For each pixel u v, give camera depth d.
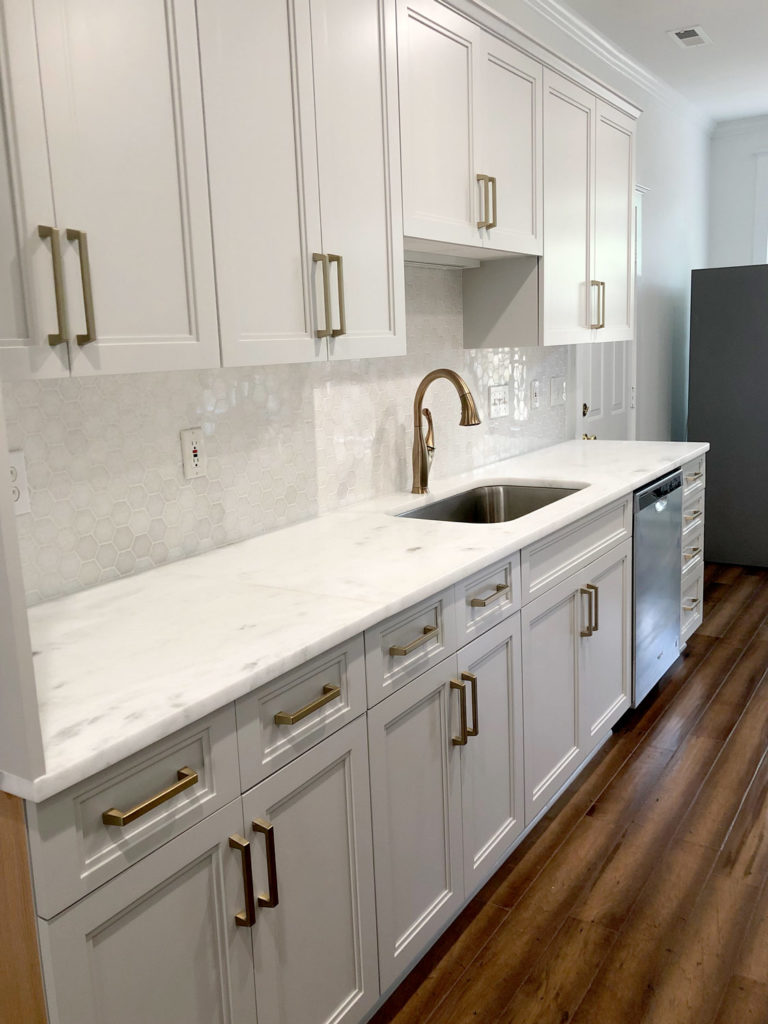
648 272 4.94
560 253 2.92
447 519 2.72
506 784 2.12
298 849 1.42
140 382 1.81
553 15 3.70
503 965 1.86
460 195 2.32
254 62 1.63
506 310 2.91
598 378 4.36
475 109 2.36
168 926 1.19
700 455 3.60
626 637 2.88
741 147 5.82
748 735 2.88
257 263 1.66
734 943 1.89
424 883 1.78
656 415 5.34
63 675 1.28
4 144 1.20
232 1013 1.30
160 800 1.13
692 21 3.95
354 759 1.53
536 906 2.05
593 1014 1.71
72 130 1.29
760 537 4.96
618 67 4.38
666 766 2.70
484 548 1.93
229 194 1.58
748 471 4.94
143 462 1.83
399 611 1.59
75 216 1.30
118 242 1.37
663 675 3.42
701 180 5.78
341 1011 1.54
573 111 2.94
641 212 4.78
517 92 2.58
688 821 2.38
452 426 2.99
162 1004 1.19
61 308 1.27
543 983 1.80
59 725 1.11
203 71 1.51
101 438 1.74
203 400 1.97
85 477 1.71
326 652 1.44
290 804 1.40
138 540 1.83
